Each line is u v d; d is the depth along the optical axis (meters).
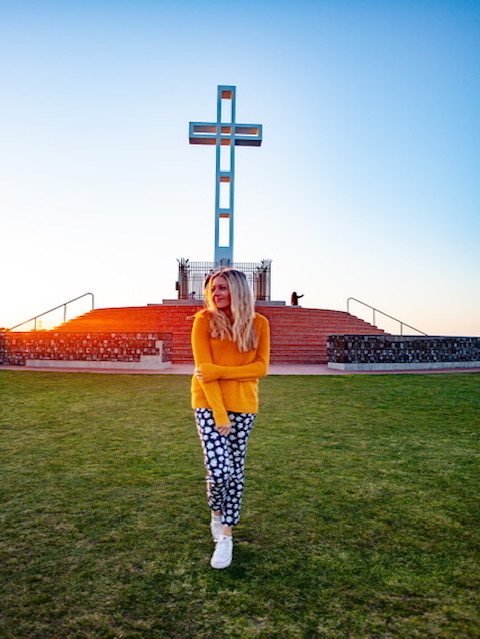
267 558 2.59
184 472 4.07
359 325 20.39
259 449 4.87
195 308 18.98
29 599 2.19
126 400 7.82
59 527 2.97
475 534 2.89
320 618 2.05
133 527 2.97
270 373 12.42
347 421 6.28
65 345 14.16
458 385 10.03
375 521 3.08
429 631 1.96
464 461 4.47
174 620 2.04
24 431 5.61
